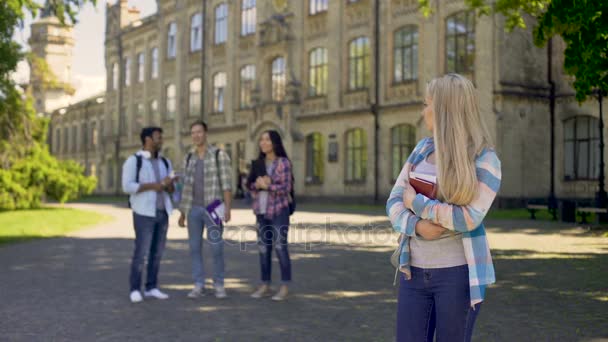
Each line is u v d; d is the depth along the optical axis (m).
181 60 46.25
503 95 25.66
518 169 26.00
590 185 25.44
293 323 6.21
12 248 13.26
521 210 24.92
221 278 7.73
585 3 8.03
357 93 32.09
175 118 46.78
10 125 23.55
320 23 34.34
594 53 8.29
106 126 58.28
